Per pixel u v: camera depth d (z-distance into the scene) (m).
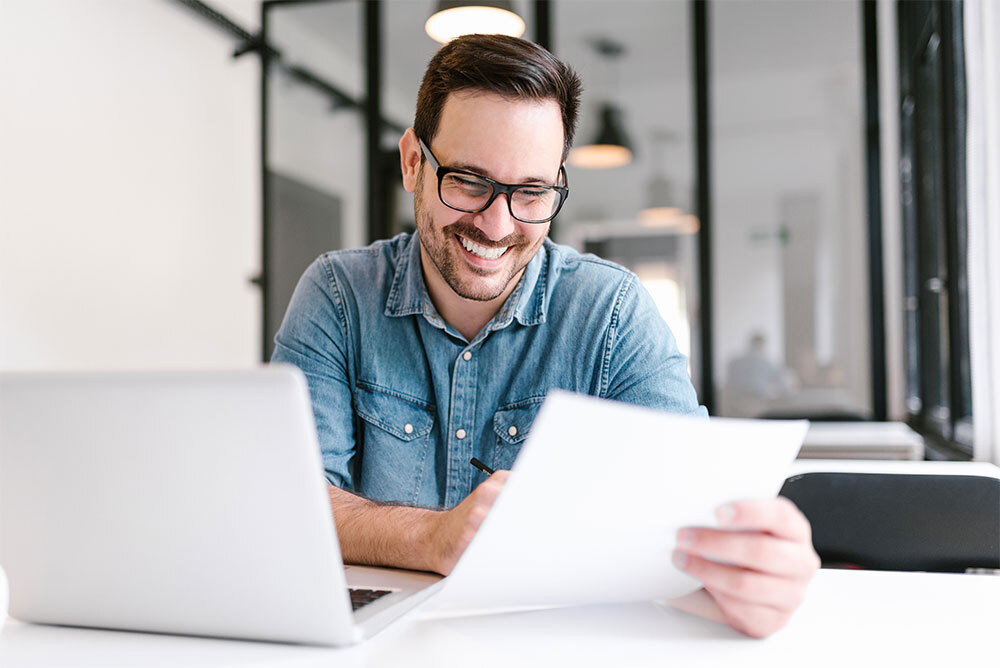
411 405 1.33
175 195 4.29
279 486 0.62
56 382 0.64
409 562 0.92
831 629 0.72
